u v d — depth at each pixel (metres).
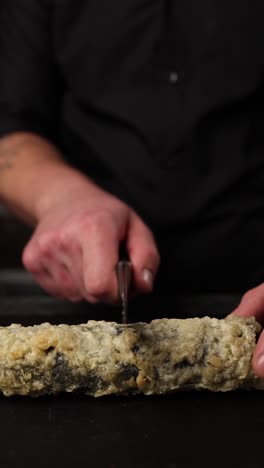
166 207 1.06
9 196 1.02
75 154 1.12
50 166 1.02
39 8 1.12
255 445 0.56
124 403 0.63
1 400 0.64
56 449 0.55
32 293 1.17
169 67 1.06
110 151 1.08
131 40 1.07
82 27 1.08
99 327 0.66
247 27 1.04
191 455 0.54
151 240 0.85
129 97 1.07
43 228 0.89
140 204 1.07
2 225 1.53
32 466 0.52
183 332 0.65
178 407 0.62
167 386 0.64
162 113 1.05
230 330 0.65
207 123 1.05
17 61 1.14
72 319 0.87
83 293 0.86
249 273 1.07
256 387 0.65
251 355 0.64
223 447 0.55
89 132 1.10
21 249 1.52
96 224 0.83
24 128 1.13
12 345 0.64
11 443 0.56
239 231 1.06
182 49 1.05
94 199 0.89
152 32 1.06
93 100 1.08
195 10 1.04
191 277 1.08
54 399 0.64
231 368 0.64
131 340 0.64
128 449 0.55
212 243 1.06
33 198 0.98
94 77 1.08
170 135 1.05
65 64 1.10
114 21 1.07
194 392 0.65
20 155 1.06
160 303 0.91
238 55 1.04
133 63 1.07
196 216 1.06
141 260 0.82
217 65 1.05
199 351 0.64
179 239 1.07
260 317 0.70
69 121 1.11
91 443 0.56
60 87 1.17
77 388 0.64
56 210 0.91
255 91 1.04
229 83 1.04
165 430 0.58
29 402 0.64
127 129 1.08
